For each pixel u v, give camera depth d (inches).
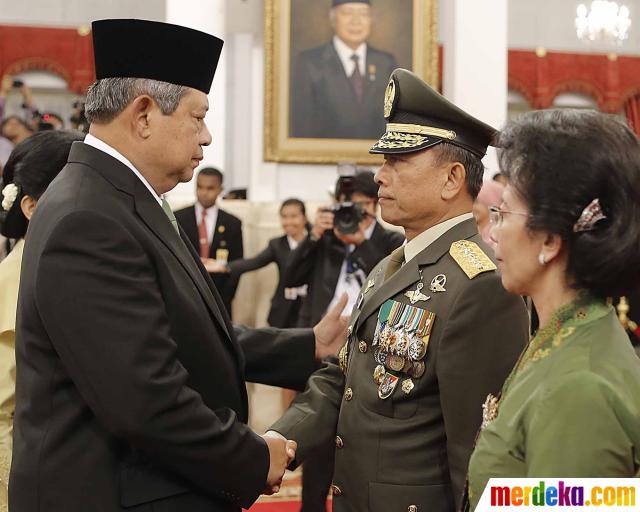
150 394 72.5
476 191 86.3
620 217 54.2
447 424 78.4
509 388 59.6
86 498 74.9
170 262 79.6
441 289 81.6
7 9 393.1
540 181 55.7
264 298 267.3
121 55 79.7
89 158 79.4
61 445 75.2
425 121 84.0
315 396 94.7
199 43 81.1
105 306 72.6
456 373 78.5
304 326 185.2
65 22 396.5
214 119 269.3
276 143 277.9
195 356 79.6
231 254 251.9
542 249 57.2
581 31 358.9
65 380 75.4
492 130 85.0
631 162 54.3
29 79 383.6
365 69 280.7
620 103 416.2
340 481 85.8
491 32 267.0
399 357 81.7
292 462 91.3
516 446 55.4
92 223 74.0
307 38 278.8
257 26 297.1
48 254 73.1
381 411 82.6
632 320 172.9
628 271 54.8
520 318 80.0
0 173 294.4
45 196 78.2
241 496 79.7
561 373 54.0
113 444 76.1
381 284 88.7
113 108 80.0
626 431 51.6
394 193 85.0
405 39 281.9
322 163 281.0
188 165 82.9
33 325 75.5
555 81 412.5
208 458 76.2
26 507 75.8
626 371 53.6
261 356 104.0
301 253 184.1
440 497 79.5
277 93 277.6
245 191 300.4
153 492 76.9
